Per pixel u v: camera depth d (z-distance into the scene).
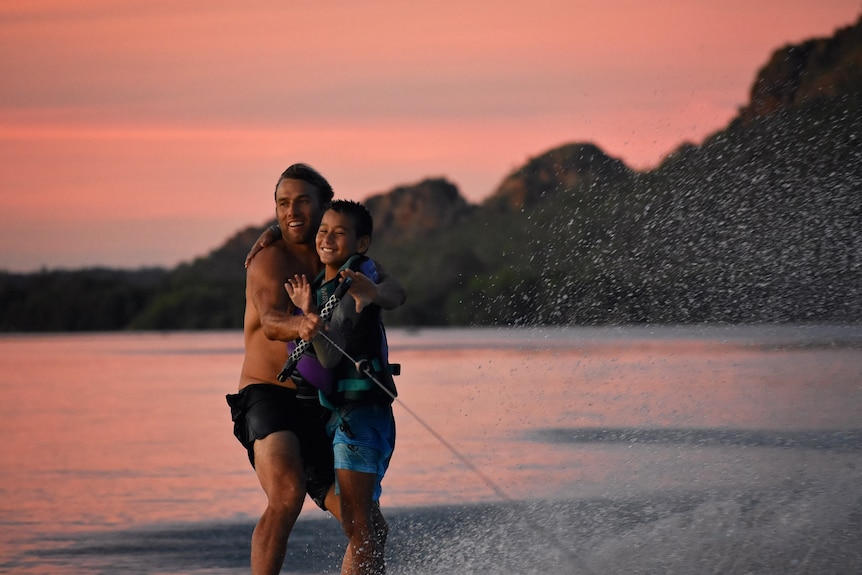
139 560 17.28
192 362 95.56
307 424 14.22
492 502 20.48
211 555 17.55
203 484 25.05
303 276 13.45
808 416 25.81
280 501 13.69
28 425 40.34
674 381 33.69
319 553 17.75
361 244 14.11
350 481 13.77
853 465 19.97
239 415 14.38
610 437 26.72
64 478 26.28
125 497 23.33
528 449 27.06
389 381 14.12
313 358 13.80
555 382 40.66
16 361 105.88
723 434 24.14
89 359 107.06
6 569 16.78
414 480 24.14
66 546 18.34
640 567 14.53
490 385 45.50
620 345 45.28
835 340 29.36
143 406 48.94
